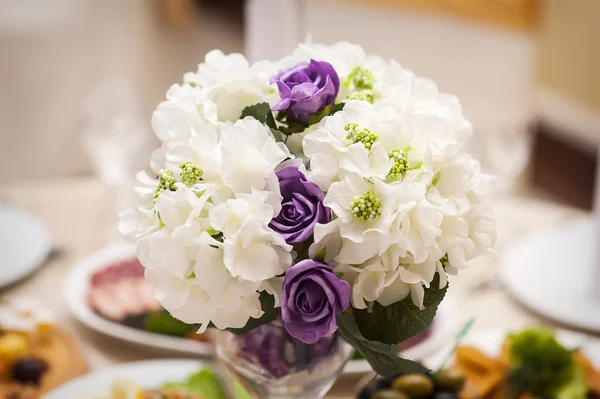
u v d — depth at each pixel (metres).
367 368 1.14
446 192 0.77
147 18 3.93
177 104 0.80
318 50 0.83
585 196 3.39
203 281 0.73
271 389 0.87
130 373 1.13
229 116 0.81
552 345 1.11
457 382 1.03
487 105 2.62
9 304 1.26
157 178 0.80
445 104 0.82
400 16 2.61
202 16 4.96
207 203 0.75
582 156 3.73
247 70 0.82
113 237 1.54
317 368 0.86
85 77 3.45
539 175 3.56
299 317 0.73
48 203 1.68
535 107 3.82
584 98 3.65
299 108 0.78
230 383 1.05
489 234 0.80
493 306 1.36
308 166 0.79
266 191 0.74
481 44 2.58
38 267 1.44
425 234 0.74
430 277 0.75
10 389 1.10
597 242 1.35
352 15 2.58
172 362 1.16
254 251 0.73
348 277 0.76
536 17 2.54
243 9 4.80
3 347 1.13
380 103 0.79
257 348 0.85
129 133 1.54
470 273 1.47
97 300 1.31
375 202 0.73
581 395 1.09
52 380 1.13
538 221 1.69
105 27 3.50
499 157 1.59
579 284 1.40
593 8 3.50
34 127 3.33
